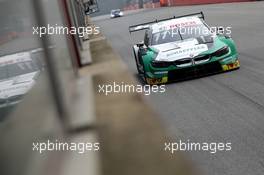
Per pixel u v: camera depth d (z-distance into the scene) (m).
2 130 1.88
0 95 3.29
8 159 1.85
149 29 17.33
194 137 8.24
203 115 9.84
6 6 2.63
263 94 10.95
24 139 2.16
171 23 17.08
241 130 8.22
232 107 10.13
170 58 14.53
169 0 129.75
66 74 4.75
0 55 3.39
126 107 3.56
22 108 2.41
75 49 8.44
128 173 2.07
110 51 10.32
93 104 3.97
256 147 7.13
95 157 2.47
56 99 3.32
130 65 21.30
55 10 5.43
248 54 18.08
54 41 4.16
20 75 3.56
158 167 2.02
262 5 49.56
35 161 2.26
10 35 2.73
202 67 14.45
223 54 14.64
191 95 12.21
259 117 8.94
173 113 10.51
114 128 2.98
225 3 73.12
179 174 1.87
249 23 31.45
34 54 3.19
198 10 65.88
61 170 2.41
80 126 3.26
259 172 6.07
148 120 2.94
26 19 3.04
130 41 37.31
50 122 2.85
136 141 2.53
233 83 12.86
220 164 6.59
